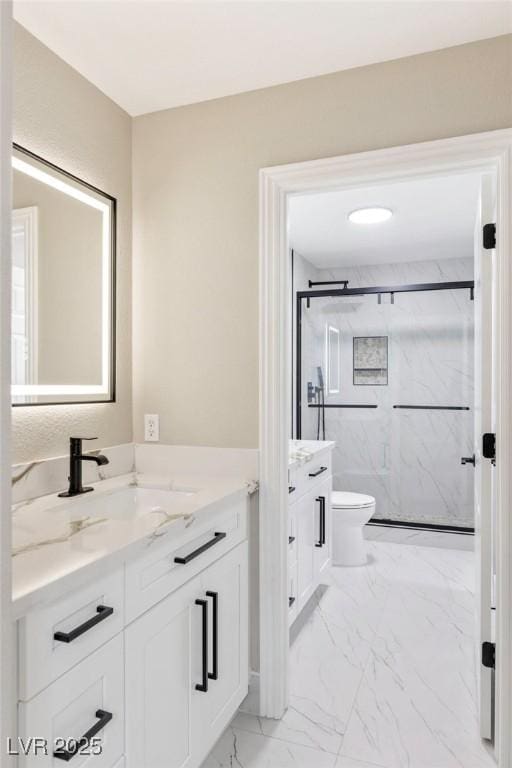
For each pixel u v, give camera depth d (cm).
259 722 191
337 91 186
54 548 114
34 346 166
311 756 171
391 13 156
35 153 167
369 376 455
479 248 195
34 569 101
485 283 182
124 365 214
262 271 195
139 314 218
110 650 114
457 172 175
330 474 331
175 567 141
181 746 144
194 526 151
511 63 166
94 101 195
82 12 154
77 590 104
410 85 177
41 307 169
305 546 268
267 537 195
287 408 200
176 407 212
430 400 442
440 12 155
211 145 206
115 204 207
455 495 439
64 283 179
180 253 211
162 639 135
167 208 213
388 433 453
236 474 200
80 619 105
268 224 194
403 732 183
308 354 465
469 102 170
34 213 166
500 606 167
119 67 183
